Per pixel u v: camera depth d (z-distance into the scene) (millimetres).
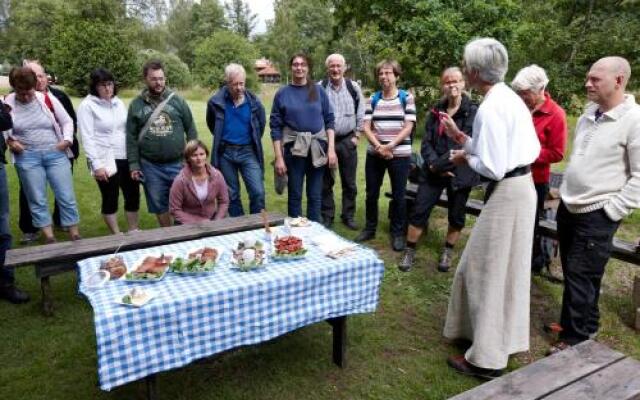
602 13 12164
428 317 3488
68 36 26938
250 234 3082
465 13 11336
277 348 3061
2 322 3346
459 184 3980
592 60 12039
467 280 2711
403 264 4227
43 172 4227
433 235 5102
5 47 50656
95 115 4254
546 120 3525
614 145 2627
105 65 27062
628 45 11422
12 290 3609
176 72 35938
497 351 2664
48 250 3336
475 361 2691
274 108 4590
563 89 11852
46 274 3273
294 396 2633
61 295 3748
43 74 4309
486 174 2451
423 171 4121
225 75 4324
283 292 2334
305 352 3029
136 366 2051
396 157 4484
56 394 2631
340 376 2807
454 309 2924
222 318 2205
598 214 2729
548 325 3281
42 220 4277
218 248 2775
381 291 3854
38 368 2852
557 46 12172
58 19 41406
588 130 2779
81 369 2850
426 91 12625
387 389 2695
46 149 4191
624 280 4074
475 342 2697
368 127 4617
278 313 2344
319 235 2953
